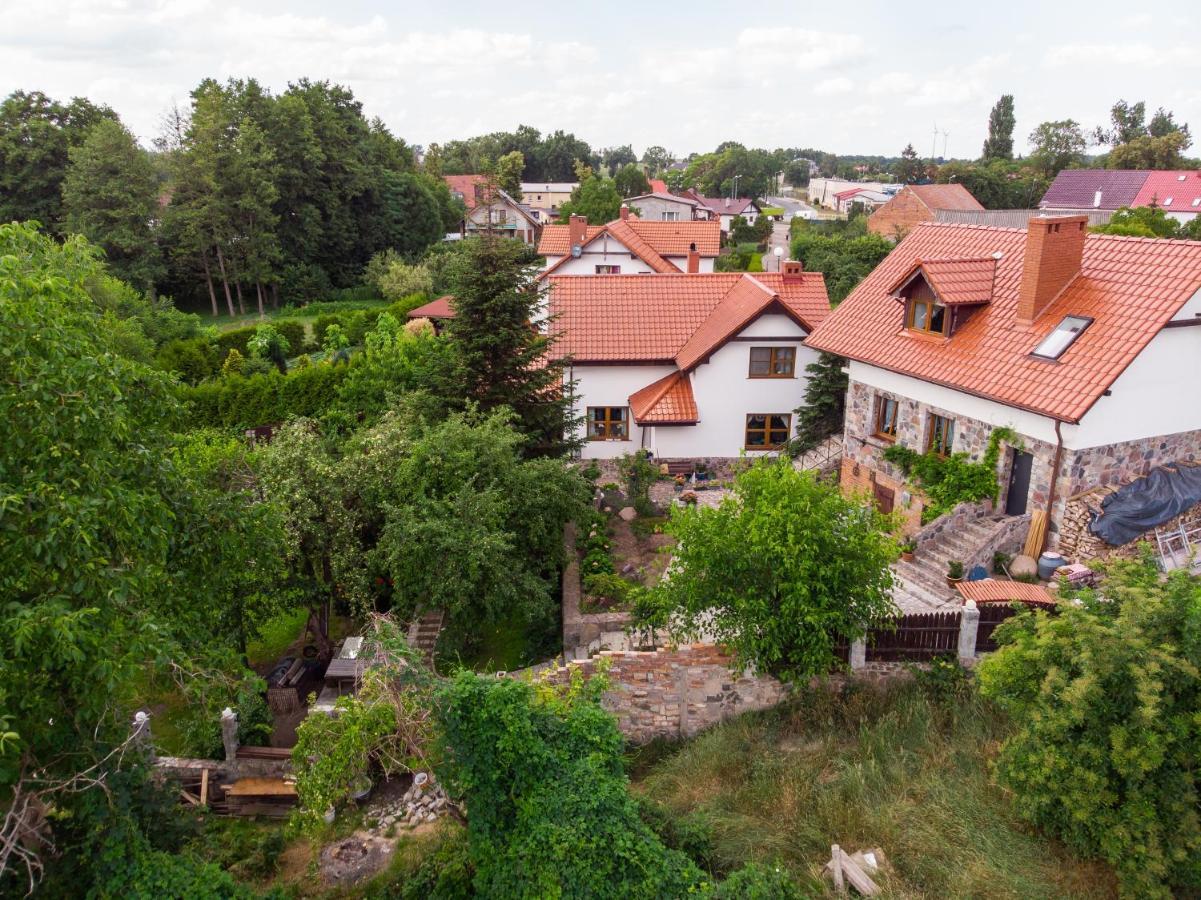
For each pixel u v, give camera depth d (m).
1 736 7.66
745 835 13.49
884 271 27.89
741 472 18.27
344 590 20.66
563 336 30.88
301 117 72.88
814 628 15.73
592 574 23.44
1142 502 19.59
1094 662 11.47
